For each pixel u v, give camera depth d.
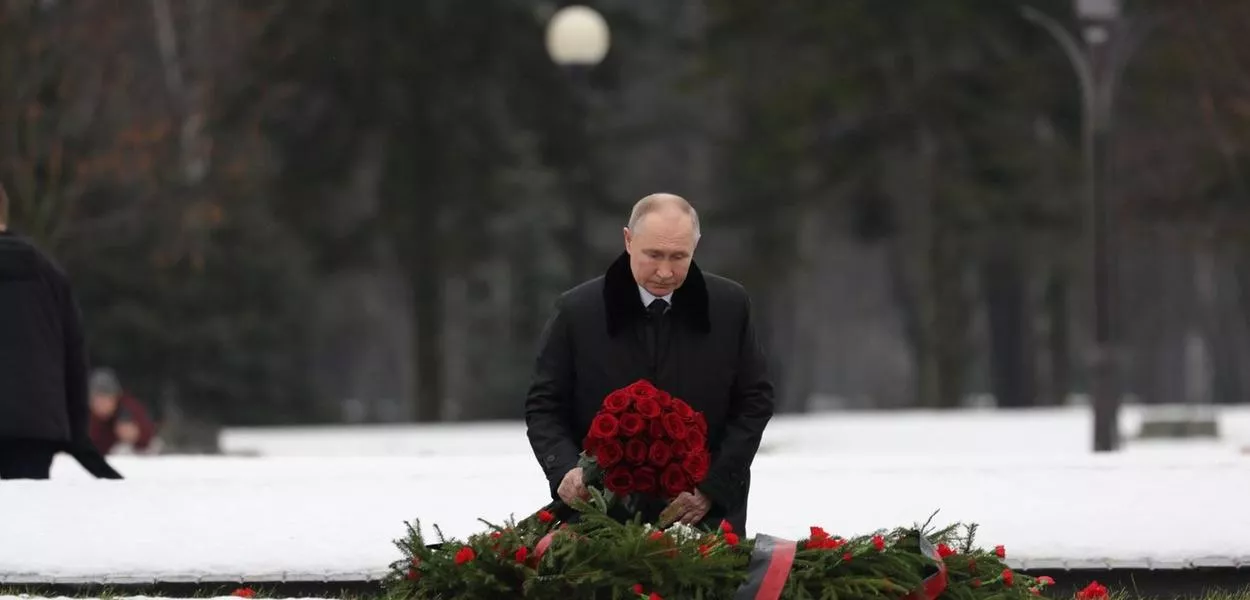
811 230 188.25
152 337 135.25
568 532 19.72
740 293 21.58
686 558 19.34
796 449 75.25
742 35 136.12
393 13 122.44
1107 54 63.22
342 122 124.12
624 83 162.38
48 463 31.92
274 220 134.12
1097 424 61.28
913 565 20.14
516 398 178.38
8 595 22.52
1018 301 172.88
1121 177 124.75
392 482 28.00
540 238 173.75
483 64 126.00
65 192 90.31
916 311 179.88
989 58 132.38
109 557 25.80
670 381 21.17
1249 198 121.25
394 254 134.38
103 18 91.69
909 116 133.12
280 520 26.69
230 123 113.69
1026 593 21.16
